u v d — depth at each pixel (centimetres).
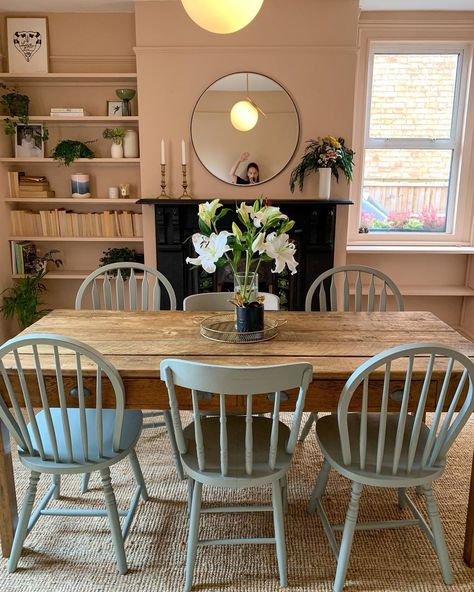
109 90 407
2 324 405
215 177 393
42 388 157
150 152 389
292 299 412
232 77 377
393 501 219
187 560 169
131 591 171
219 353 184
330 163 373
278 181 394
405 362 175
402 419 155
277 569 180
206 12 185
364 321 226
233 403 172
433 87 422
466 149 429
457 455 254
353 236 447
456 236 446
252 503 216
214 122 384
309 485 230
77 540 195
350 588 172
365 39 407
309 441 267
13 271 413
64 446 177
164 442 268
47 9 382
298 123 383
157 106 382
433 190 441
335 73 375
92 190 424
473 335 438
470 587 173
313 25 367
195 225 399
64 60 396
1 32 390
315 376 167
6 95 386
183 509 213
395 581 175
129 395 172
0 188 394
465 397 172
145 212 398
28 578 176
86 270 434
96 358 155
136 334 206
